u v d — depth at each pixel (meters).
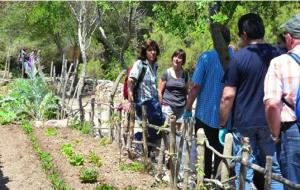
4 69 21.84
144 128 5.71
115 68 18.91
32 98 9.96
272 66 3.30
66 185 5.25
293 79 3.25
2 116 9.33
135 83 5.93
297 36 3.28
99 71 18.84
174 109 6.32
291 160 3.28
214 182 4.11
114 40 18.84
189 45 16.08
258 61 3.65
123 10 15.27
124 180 5.47
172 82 6.32
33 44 21.30
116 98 13.91
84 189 5.21
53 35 20.31
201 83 4.75
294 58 3.26
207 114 4.72
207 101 4.72
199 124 4.82
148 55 5.95
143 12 17.14
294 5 13.96
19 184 5.49
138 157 6.29
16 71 20.89
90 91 16.12
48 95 9.95
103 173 5.77
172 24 9.35
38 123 9.10
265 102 3.27
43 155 6.35
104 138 7.53
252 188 3.94
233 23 12.06
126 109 6.41
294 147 3.25
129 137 6.22
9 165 6.23
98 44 19.55
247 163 3.45
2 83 16.56
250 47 3.71
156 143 5.88
